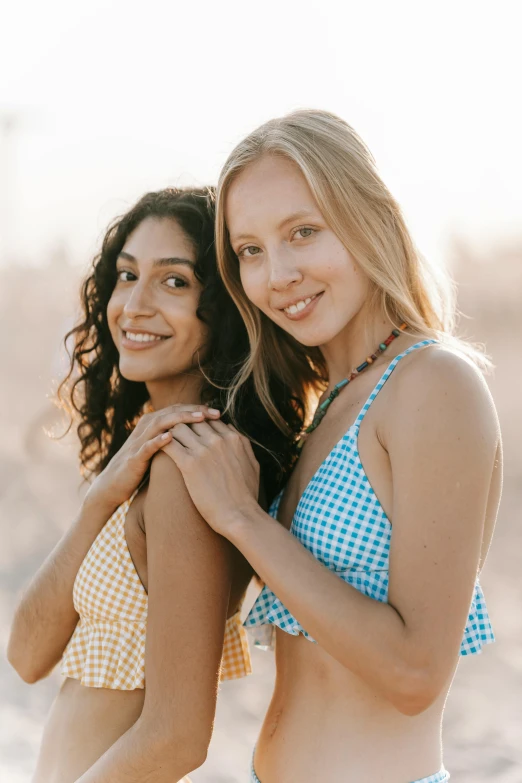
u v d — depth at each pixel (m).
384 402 1.97
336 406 2.19
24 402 14.04
